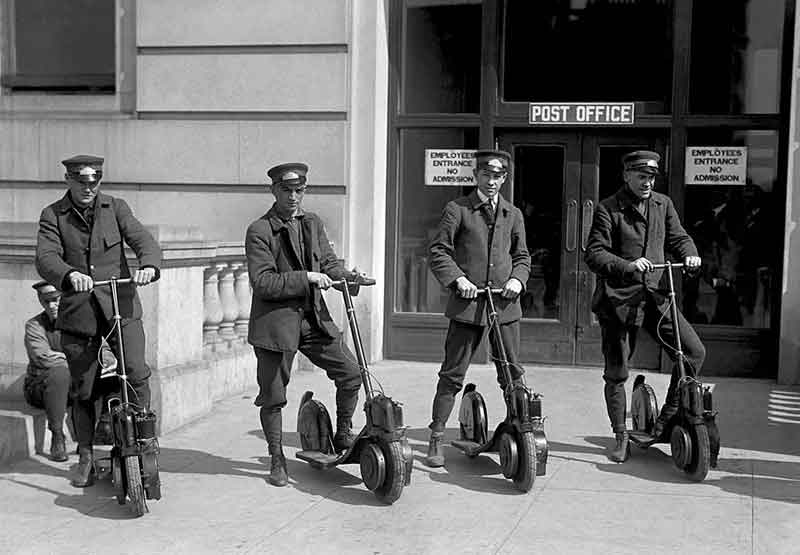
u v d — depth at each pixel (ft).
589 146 30.42
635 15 29.99
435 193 31.48
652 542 15.42
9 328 22.48
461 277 18.86
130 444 16.80
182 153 31.12
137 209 31.45
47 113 32.45
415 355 31.78
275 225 18.40
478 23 30.89
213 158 30.91
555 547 15.23
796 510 16.99
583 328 30.76
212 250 24.64
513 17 30.78
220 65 30.78
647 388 21.09
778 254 29.04
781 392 27.30
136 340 18.28
